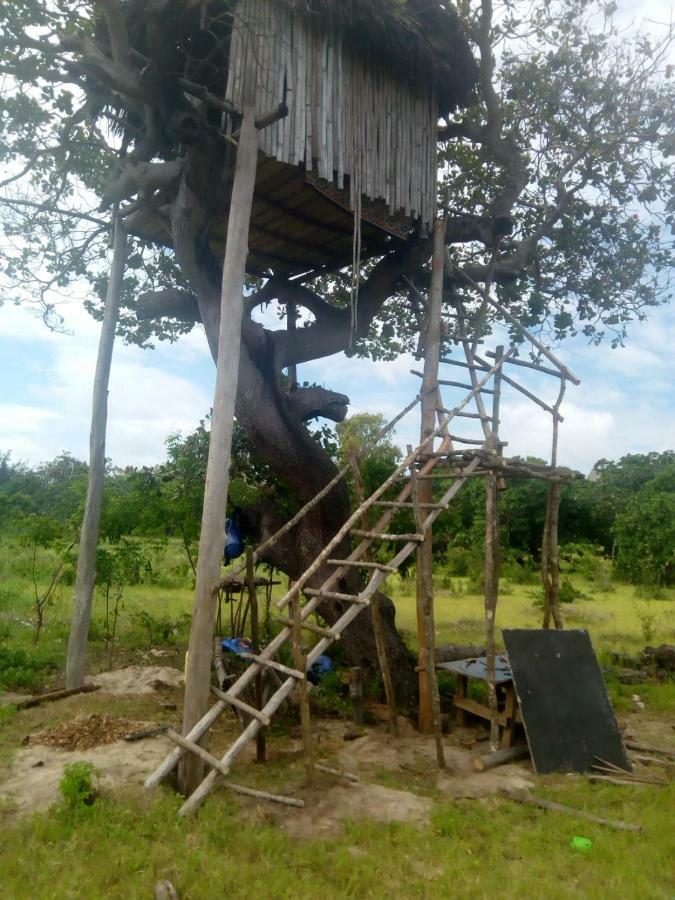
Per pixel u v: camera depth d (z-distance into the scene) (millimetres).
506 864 4875
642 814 5734
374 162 8383
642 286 11734
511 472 7812
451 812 5598
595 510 36406
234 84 7090
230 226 6539
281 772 6344
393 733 7715
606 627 16531
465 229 10086
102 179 10273
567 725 7000
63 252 9914
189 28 7535
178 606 16359
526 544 31828
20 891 4258
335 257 10789
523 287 11977
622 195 11297
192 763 5727
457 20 8867
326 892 4402
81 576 8961
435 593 22422
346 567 7004
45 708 8102
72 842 4805
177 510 12062
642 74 10719
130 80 6945
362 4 7668
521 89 10914
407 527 12578
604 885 4570
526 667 7188
